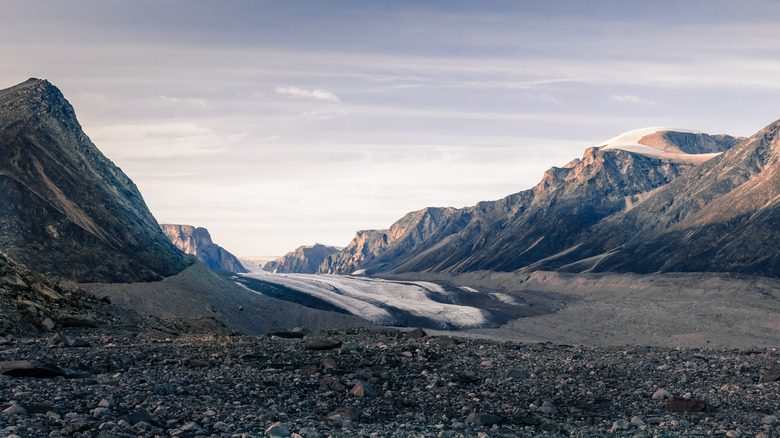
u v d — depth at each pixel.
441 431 17.16
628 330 174.12
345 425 17.52
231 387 21.17
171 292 105.69
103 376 20.92
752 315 175.50
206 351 28.42
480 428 18.53
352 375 24.67
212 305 114.31
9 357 23.34
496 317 191.25
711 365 31.28
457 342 37.56
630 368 29.89
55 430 13.64
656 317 185.12
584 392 24.61
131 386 19.30
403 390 23.59
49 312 37.47
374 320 165.25
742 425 19.86
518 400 23.11
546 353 34.47
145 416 15.62
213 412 17.00
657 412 21.88
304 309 144.50
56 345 27.70
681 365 30.94
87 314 42.59
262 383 22.08
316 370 25.33
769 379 27.39
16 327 33.12
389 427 17.91
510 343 39.47
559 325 184.75
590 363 30.84
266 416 17.23
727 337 156.75
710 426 19.58
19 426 13.33
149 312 92.00
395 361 28.44
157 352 27.31
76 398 17.05
